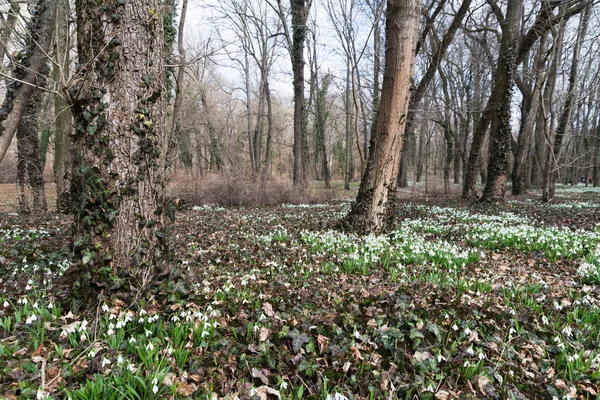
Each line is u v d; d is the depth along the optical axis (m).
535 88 19.33
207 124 24.28
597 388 2.66
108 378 2.34
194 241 7.64
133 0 3.42
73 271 3.56
